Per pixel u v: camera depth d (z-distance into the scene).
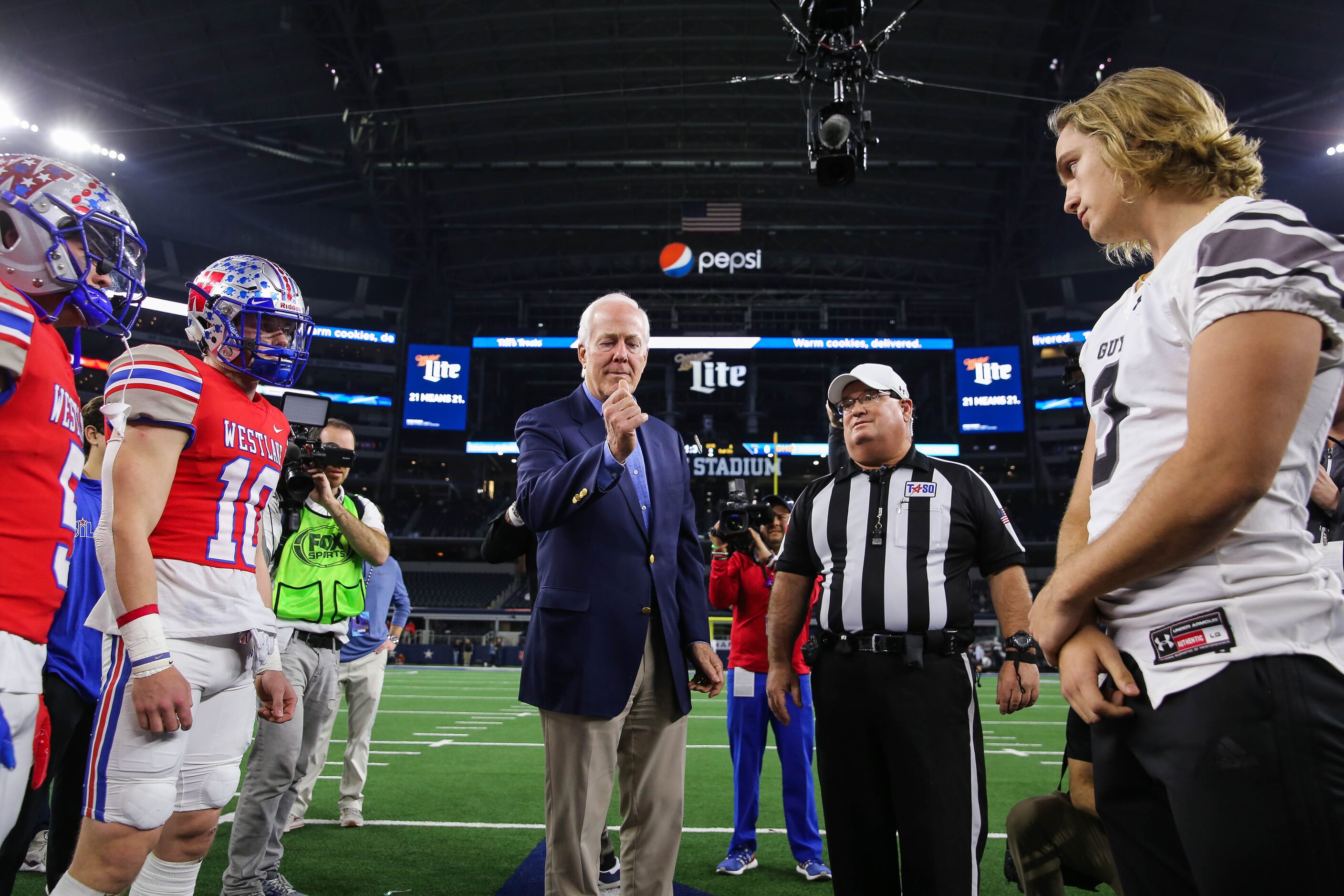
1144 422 1.09
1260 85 23.80
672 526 2.27
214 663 1.79
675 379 35.28
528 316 37.91
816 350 31.69
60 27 21.70
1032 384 32.56
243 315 1.91
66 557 1.33
